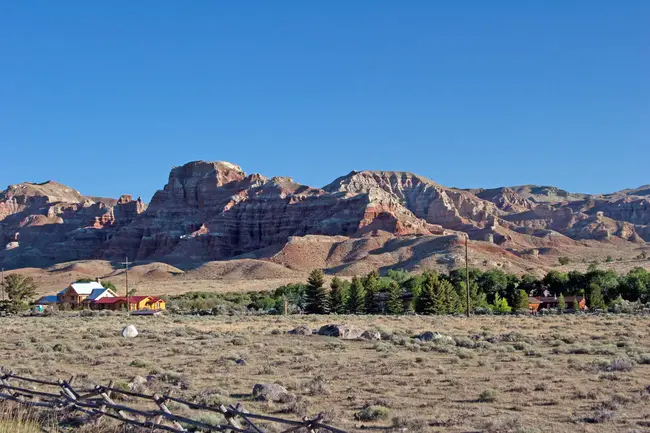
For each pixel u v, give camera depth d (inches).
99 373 1330.0
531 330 2426.2
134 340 2091.5
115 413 759.7
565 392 1074.7
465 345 1902.1
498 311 4343.0
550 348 1776.6
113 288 7017.7
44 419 744.3
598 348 1683.1
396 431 809.5
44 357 1571.1
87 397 784.9
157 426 706.8
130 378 1245.1
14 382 1042.7
